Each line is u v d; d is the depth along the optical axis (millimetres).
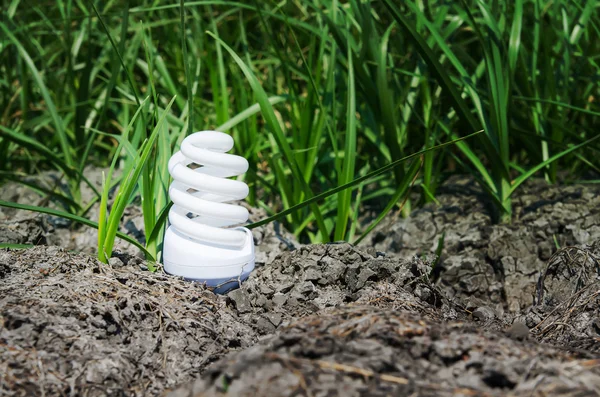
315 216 650
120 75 853
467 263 643
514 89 771
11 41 800
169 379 489
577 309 547
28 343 474
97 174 782
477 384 435
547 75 733
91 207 723
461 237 675
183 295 542
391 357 442
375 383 429
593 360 457
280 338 459
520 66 753
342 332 466
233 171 562
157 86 865
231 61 807
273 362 438
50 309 496
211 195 565
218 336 518
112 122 845
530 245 652
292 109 740
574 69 777
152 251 593
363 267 583
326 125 695
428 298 580
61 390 457
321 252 594
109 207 711
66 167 718
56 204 731
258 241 664
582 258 599
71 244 687
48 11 956
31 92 863
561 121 741
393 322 472
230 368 439
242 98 750
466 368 444
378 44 705
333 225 717
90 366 468
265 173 804
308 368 435
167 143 640
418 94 770
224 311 546
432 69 671
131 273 553
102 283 531
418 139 771
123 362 477
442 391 427
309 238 716
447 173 767
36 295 510
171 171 563
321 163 748
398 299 556
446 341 456
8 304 497
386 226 720
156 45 913
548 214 683
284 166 751
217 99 750
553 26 762
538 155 743
